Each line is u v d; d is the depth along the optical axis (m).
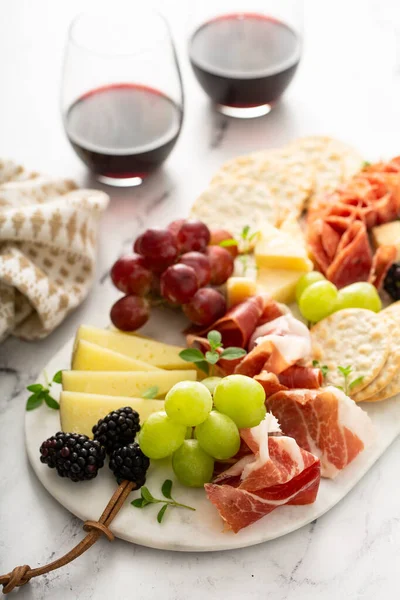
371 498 0.67
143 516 0.65
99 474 0.67
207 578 0.64
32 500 0.67
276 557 0.64
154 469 0.67
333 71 0.95
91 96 0.81
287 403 0.68
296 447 0.64
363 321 0.72
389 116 0.91
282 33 0.85
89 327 0.73
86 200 0.79
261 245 0.77
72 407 0.68
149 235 0.73
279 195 0.82
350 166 0.84
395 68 0.96
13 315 0.75
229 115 0.91
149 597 0.63
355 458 0.67
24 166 0.87
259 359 0.70
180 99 0.82
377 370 0.69
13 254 0.74
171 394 0.64
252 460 0.65
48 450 0.66
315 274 0.75
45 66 0.97
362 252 0.76
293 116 0.91
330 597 0.63
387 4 1.03
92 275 0.78
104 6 1.02
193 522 0.65
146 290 0.74
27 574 0.62
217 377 0.69
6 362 0.74
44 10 1.03
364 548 0.65
